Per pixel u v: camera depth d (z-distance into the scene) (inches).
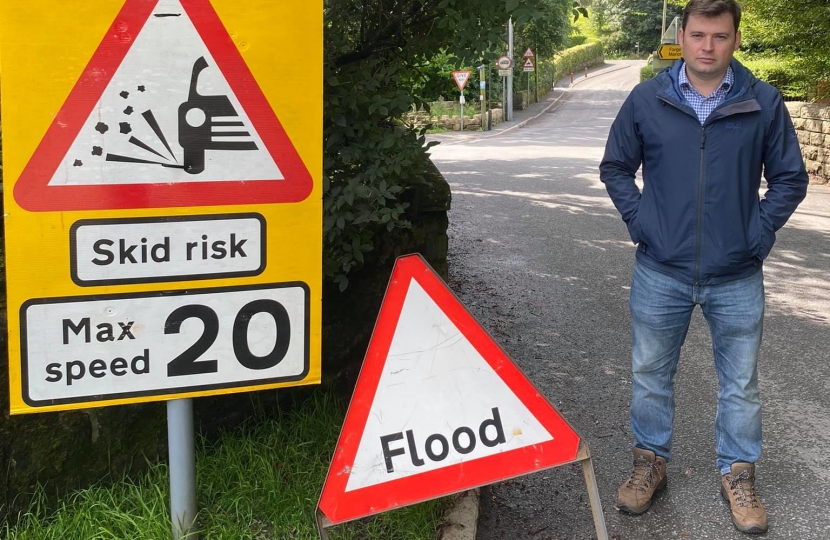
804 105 506.9
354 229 131.1
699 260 115.1
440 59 142.9
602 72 2657.5
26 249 81.5
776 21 447.5
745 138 111.3
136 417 115.7
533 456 101.0
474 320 99.9
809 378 181.9
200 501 110.9
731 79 111.9
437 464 98.2
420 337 98.4
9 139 79.3
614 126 122.2
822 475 137.7
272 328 90.8
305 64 86.3
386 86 134.0
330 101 124.6
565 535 118.7
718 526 122.0
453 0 123.0
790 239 330.3
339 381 144.5
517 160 661.3
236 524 106.9
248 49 84.4
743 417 121.4
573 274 275.3
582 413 162.9
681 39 113.3
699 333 213.6
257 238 88.5
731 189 112.3
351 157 126.4
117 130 82.0
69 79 79.7
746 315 118.0
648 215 118.5
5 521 104.5
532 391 101.4
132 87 81.8
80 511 105.0
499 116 1268.5
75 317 84.0
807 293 253.0
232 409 130.2
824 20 426.0
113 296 84.9
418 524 109.7
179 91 83.3
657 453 128.0
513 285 261.1
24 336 82.8
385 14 130.6
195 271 87.1
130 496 109.7
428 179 157.9
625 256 301.7
